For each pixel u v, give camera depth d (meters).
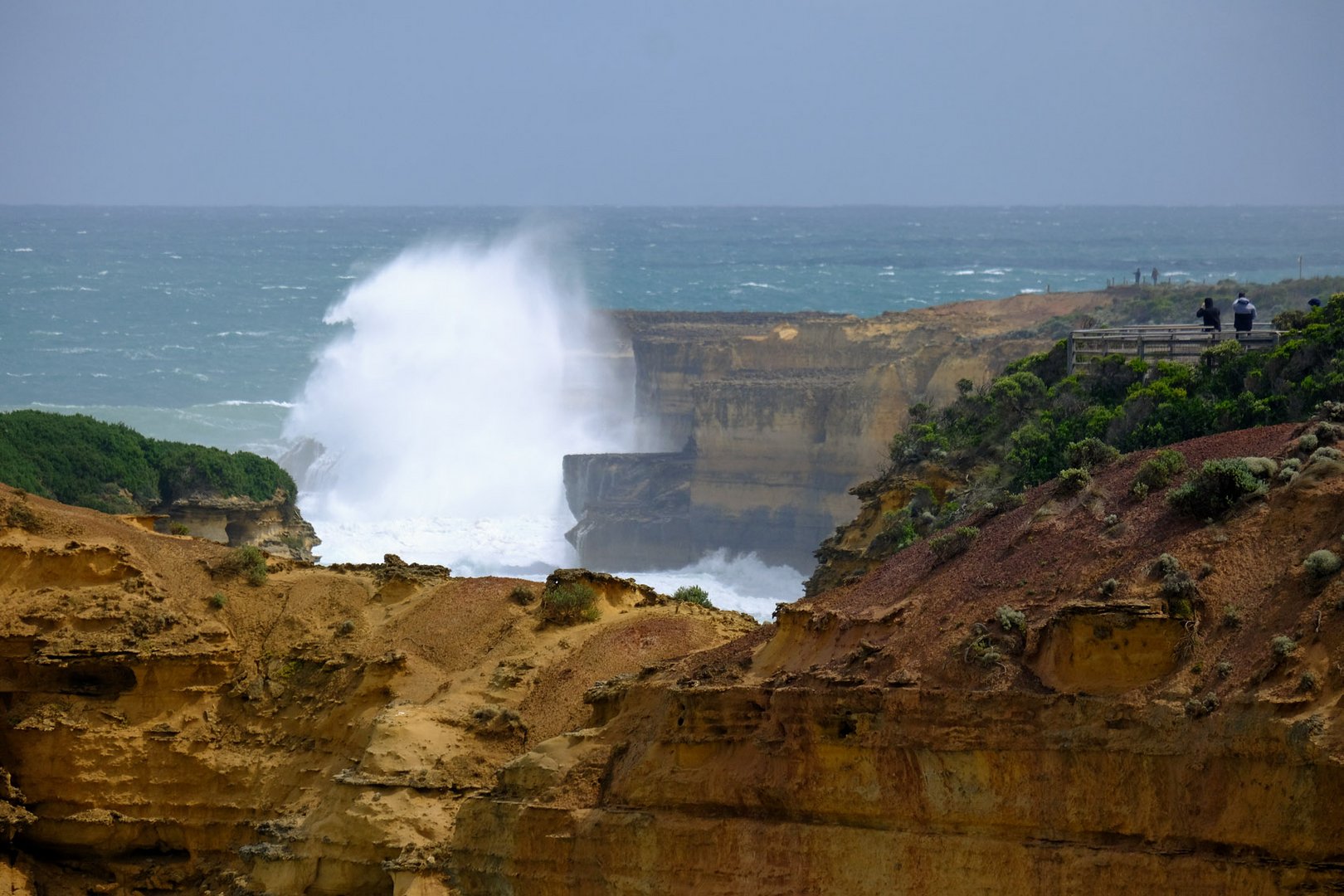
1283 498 62.25
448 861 75.94
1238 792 56.16
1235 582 60.50
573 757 74.38
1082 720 60.00
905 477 117.88
